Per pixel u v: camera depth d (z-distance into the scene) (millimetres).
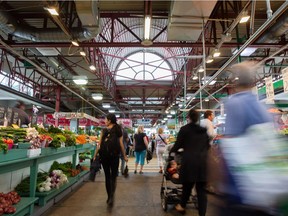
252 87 1392
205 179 2723
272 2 5582
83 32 5254
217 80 9695
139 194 4508
